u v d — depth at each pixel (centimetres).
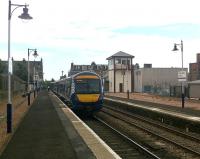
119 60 9781
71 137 1855
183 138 2194
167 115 2959
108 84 10469
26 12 2506
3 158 1330
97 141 1723
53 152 1441
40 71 15000
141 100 5600
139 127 2650
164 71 9775
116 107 4875
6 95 4591
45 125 2398
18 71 9544
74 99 3453
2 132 2078
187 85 6303
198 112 3306
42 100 5841
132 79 9794
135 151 1756
